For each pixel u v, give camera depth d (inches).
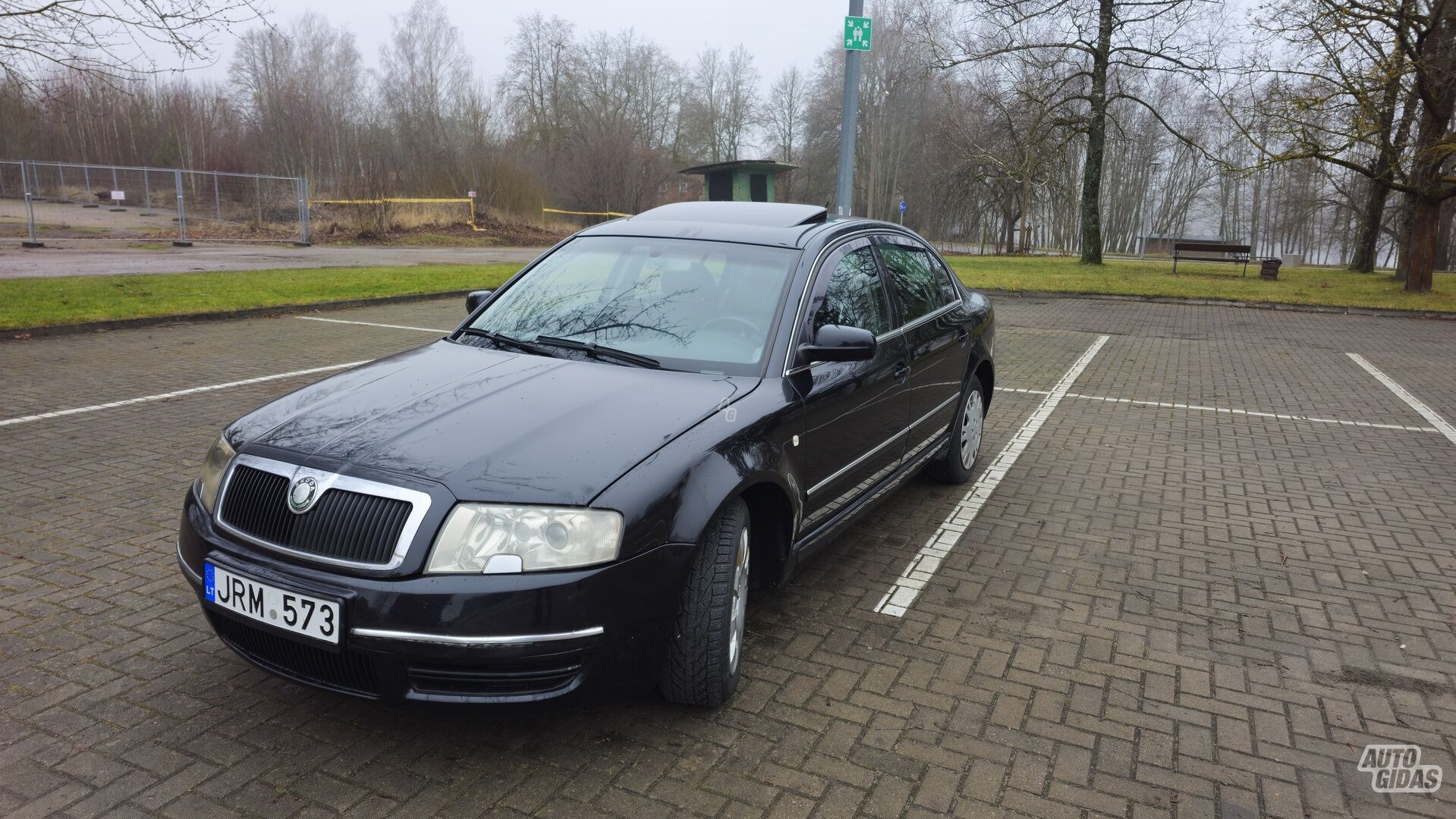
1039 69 1098.1
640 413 122.0
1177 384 387.2
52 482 210.5
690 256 161.9
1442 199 794.8
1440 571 183.2
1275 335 556.7
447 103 2315.5
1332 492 235.6
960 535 197.5
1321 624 157.8
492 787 105.8
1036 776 111.8
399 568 100.5
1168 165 3341.5
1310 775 113.7
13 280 564.4
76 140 1658.5
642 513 107.1
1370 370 433.4
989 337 237.8
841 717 123.3
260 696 123.6
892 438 176.4
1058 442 281.4
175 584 158.1
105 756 109.3
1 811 98.9
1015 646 146.3
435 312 542.9
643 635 108.7
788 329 145.9
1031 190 1822.1
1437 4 719.1
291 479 108.0
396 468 106.2
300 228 1138.0
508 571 100.7
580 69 2822.3
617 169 1904.5
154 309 475.8
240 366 355.9
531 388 129.2
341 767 108.8
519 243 1390.3
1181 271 1141.1
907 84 2507.4
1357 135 719.1
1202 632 153.5
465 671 101.6
